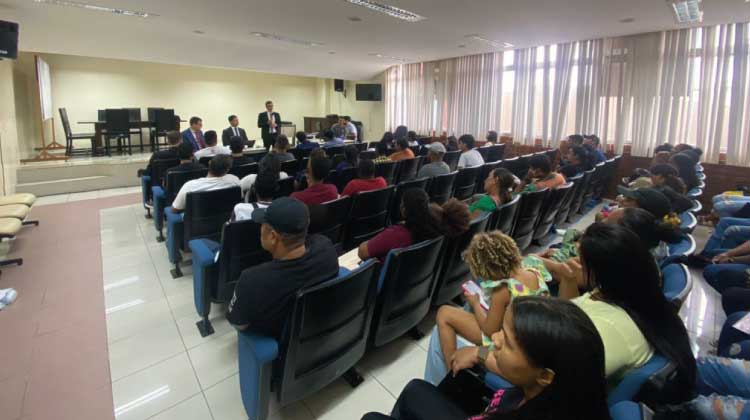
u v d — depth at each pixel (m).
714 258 2.72
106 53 7.25
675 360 1.14
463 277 2.51
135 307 2.78
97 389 1.98
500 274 1.51
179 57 7.80
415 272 1.93
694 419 1.02
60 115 8.24
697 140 5.64
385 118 10.56
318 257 1.61
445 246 2.17
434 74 9.06
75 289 3.04
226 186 3.25
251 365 1.53
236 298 1.52
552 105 7.14
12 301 2.82
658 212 2.21
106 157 7.99
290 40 6.96
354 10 4.99
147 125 8.79
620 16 4.94
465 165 5.17
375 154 5.75
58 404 1.88
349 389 2.00
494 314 1.48
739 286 2.35
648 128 6.07
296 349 1.48
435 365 1.66
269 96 12.05
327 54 8.31
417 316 2.17
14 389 1.97
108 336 2.43
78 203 5.71
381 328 1.95
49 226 4.59
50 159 7.23
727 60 5.30
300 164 5.00
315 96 12.90
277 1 4.66
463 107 8.54
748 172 5.30
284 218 1.50
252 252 2.38
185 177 3.79
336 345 1.67
